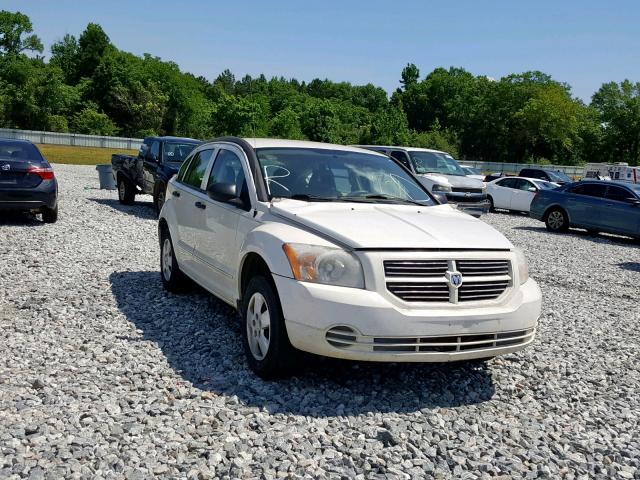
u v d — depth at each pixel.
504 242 4.84
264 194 5.34
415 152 18.94
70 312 6.43
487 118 100.75
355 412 4.30
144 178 15.60
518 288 4.73
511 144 100.00
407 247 4.41
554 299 8.77
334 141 94.94
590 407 4.75
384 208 5.29
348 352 4.24
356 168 5.98
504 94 99.31
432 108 136.00
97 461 3.46
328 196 5.49
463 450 3.86
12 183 11.98
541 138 94.38
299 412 4.23
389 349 4.26
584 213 18.28
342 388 4.67
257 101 97.62
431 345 4.30
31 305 6.59
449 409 4.48
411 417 4.26
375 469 3.56
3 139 13.06
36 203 12.20
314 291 4.27
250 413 4.17
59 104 90.44
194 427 3.90
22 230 11.69
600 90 99.00
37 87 88.19
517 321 4.60
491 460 3.76
